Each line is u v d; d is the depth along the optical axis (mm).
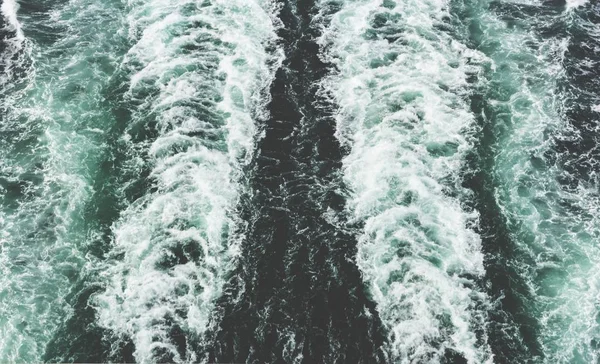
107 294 34531
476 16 52188
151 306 33844
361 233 37031
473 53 48844
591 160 41781
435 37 50062
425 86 45906
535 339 32781
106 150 41719
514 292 34719
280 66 47312
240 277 35031
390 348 32031
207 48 48625
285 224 37531
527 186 40062
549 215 38625
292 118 43625
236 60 47625
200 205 38344
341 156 41281
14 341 32781
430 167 40656
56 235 37438
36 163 41188
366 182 39688
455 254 36125
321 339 32375
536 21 51656
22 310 34031
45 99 44938
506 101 45250
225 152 41344
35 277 35500
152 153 41375
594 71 47844
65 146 42000
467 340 32469
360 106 44406
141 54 48250
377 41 49562
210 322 33125
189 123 43000
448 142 42219
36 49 48344
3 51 48281
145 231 37188
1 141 42375
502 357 31984
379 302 33844
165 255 36031
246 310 33625
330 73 46875
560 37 50250
